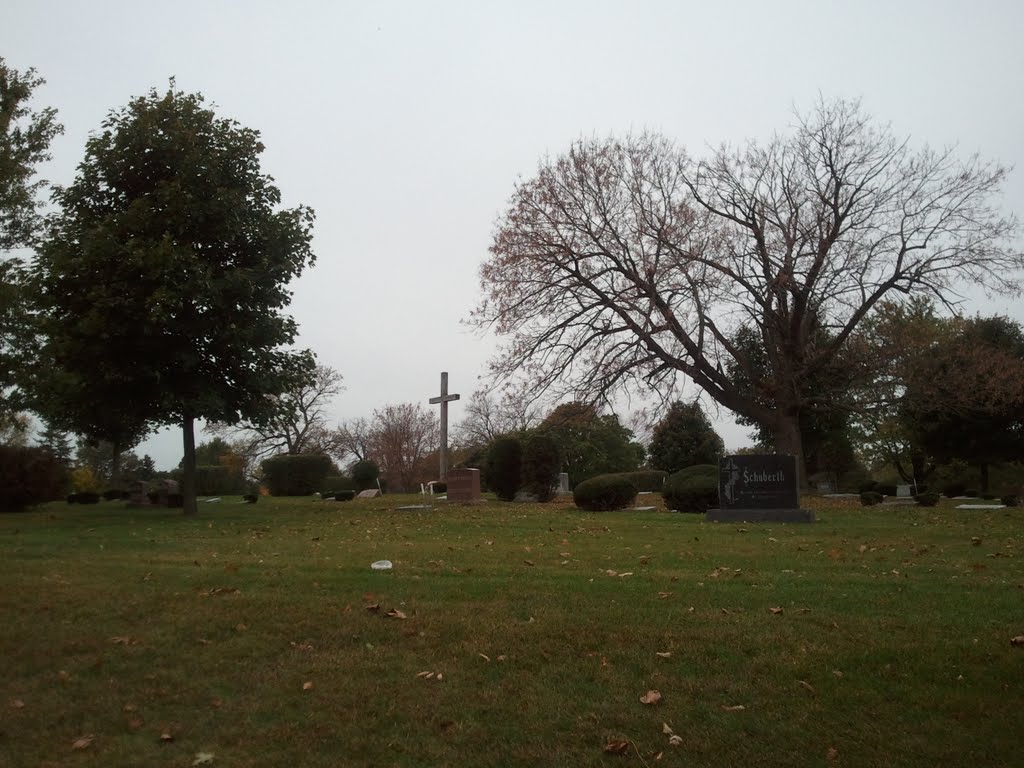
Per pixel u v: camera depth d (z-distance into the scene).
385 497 32.62
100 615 7.22
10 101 23.11
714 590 7.97
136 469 60.78
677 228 27.38
